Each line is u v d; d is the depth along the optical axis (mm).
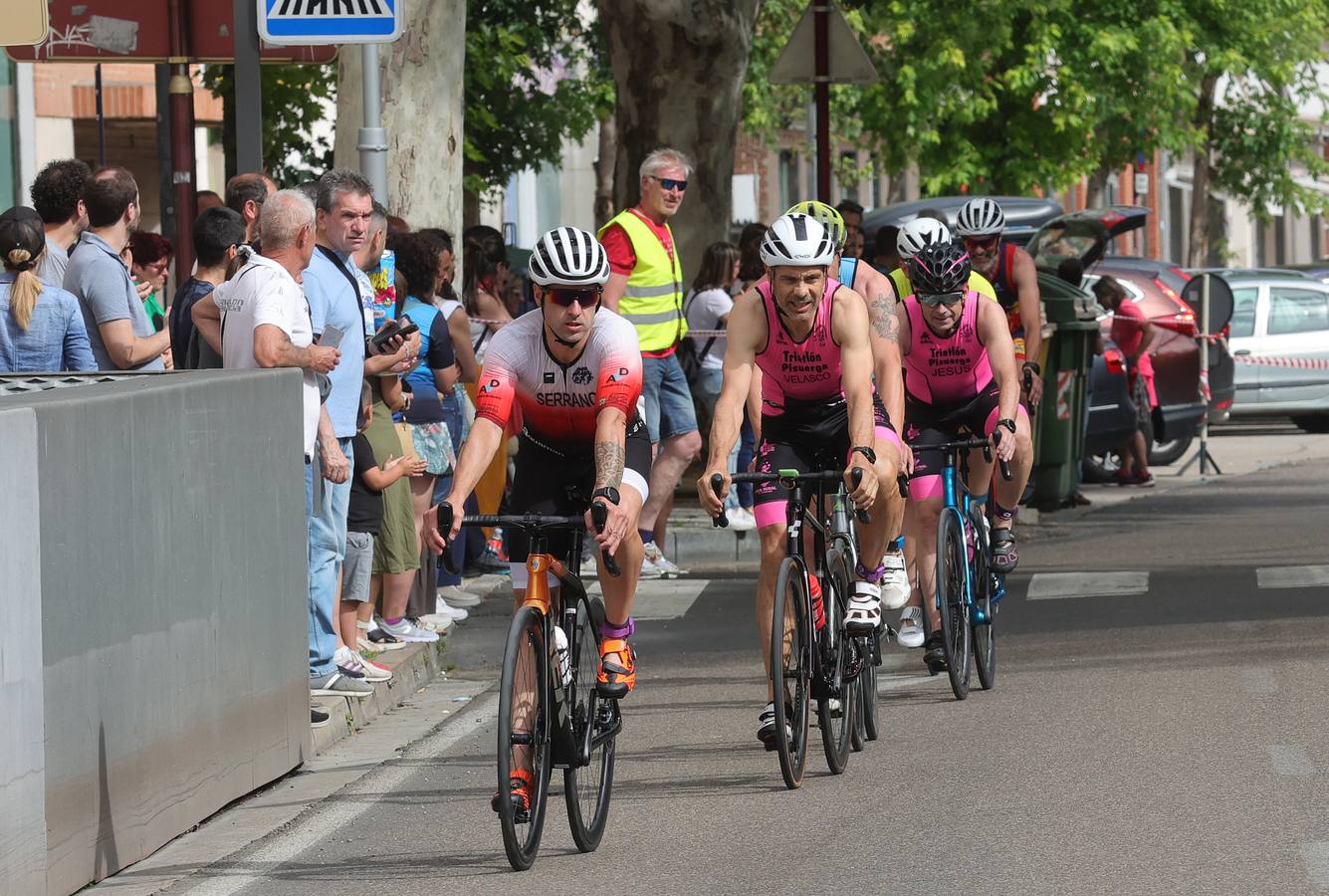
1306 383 74188
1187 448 63375
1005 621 33594
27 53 32094
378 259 29734
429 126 39188
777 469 23703
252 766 22406
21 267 26016
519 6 67688
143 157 70000
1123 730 24203
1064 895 17281
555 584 20328
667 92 49562
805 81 44469
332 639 26391
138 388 19656
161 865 19406
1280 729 23859
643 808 21375
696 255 50375
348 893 18297
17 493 17125
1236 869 17875
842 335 22953
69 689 18062
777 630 21531
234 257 25906
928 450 27453
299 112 60188
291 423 23562
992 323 27562
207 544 21141
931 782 21969
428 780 23203
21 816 17141
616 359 20109
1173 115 102188
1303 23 109250
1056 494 50000
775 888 17906
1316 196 121562
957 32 93000
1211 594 35531
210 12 32219
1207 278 61844
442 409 32469
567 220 112875
